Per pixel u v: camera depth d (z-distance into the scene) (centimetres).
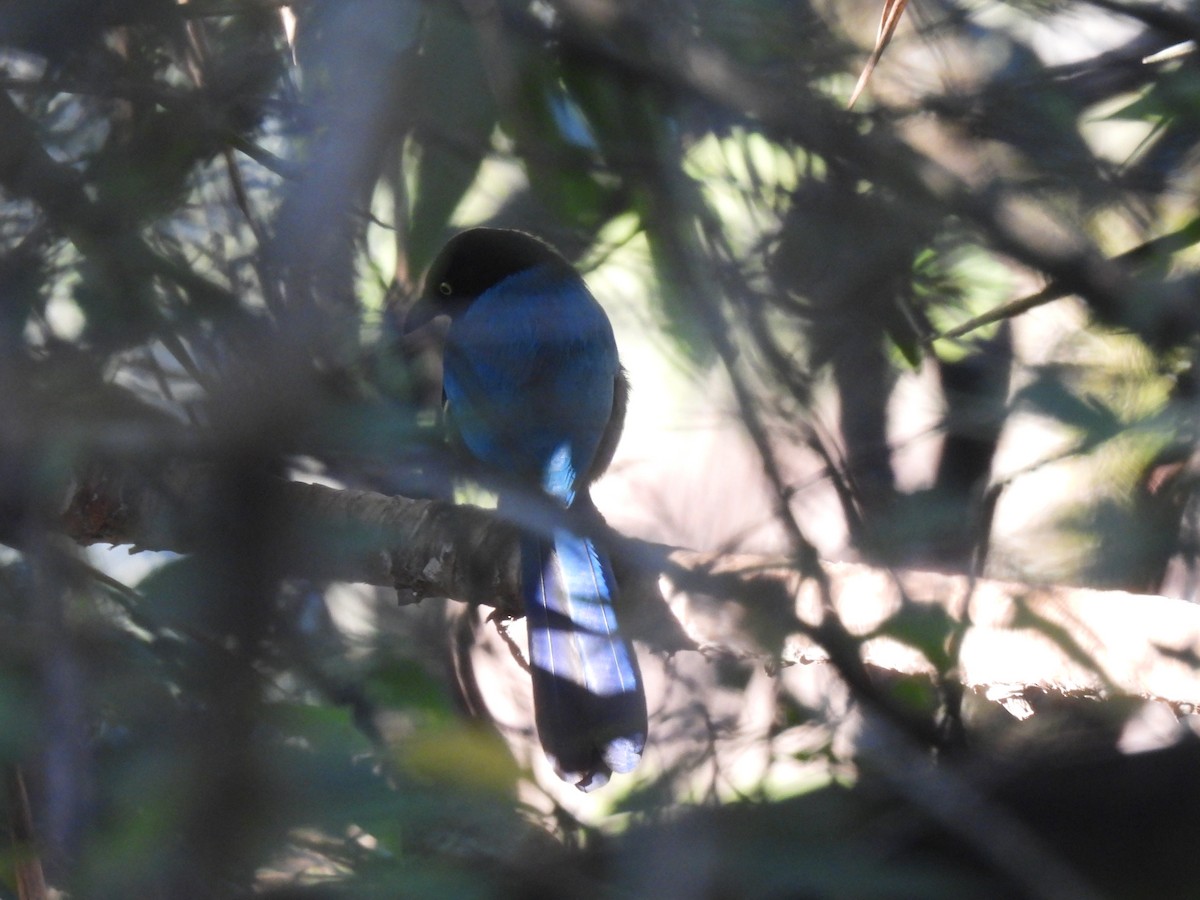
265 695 329
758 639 652
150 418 372
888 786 545
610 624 688
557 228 739
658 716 657
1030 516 800
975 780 616
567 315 826
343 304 431
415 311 654
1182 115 769
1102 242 808
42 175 462
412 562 713
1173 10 775
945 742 646
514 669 850
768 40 714
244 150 524
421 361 635
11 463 387
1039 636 618
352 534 409
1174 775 721
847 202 693
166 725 331
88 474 531
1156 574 779
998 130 761
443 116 645
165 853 306
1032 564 786
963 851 509
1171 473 779
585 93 698
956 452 774
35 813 378
